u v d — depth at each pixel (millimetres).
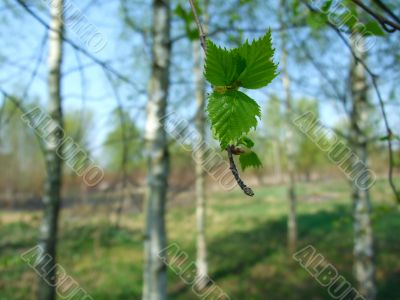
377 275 10445
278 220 19297
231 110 730
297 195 28906
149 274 4594
